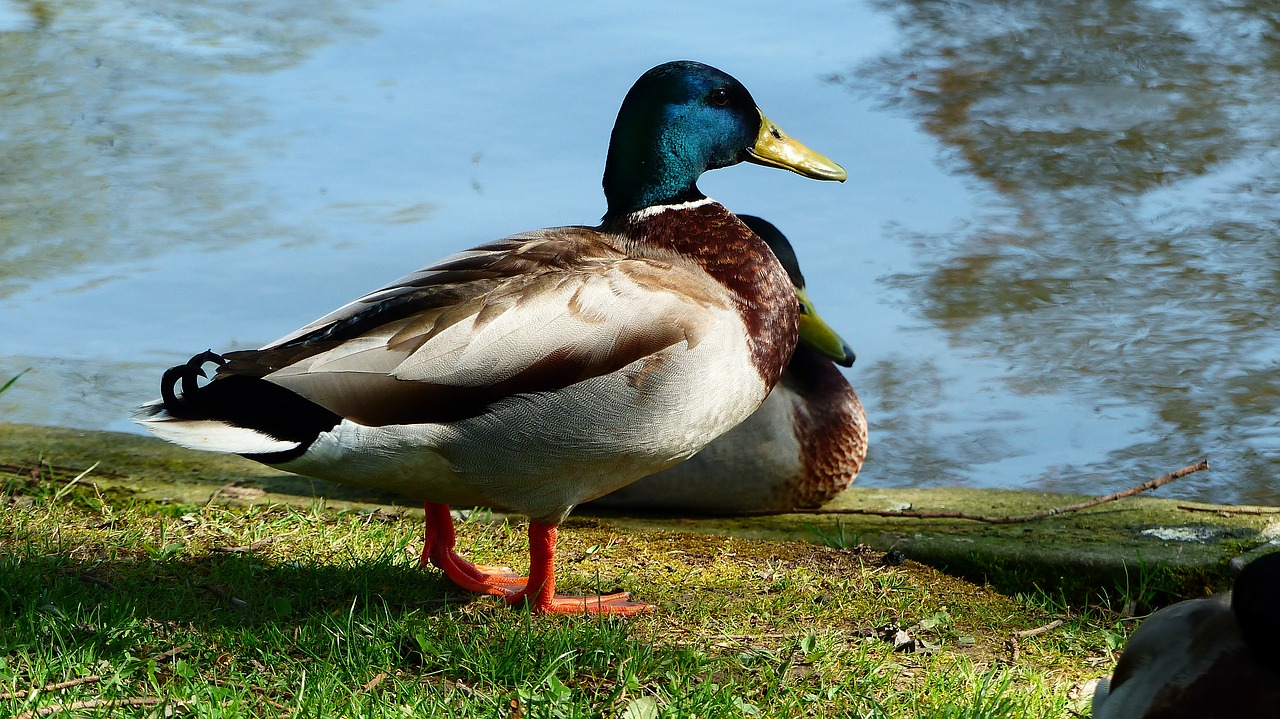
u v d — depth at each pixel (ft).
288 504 25.64
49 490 25.68
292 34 58.54
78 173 44.60
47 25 60.34
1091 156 47.16
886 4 61.41
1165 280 40.04
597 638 19.26
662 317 19.97
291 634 19.22
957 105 51.31
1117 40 58.39
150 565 22.00
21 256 40.06
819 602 22.26
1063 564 23.52
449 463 19.89
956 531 25.31
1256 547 23.84
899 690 18.78
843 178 23.77
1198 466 26.53
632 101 22.33
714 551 24.73
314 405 19.17
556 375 19.52
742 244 21.94
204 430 18.92
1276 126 49.80
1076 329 37.83
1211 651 14.40
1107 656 20.67
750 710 17.52
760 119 23.41
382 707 16.80
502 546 24.63
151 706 16.53
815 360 27.66
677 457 21.07
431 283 20.11
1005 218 42.98
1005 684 18.89
